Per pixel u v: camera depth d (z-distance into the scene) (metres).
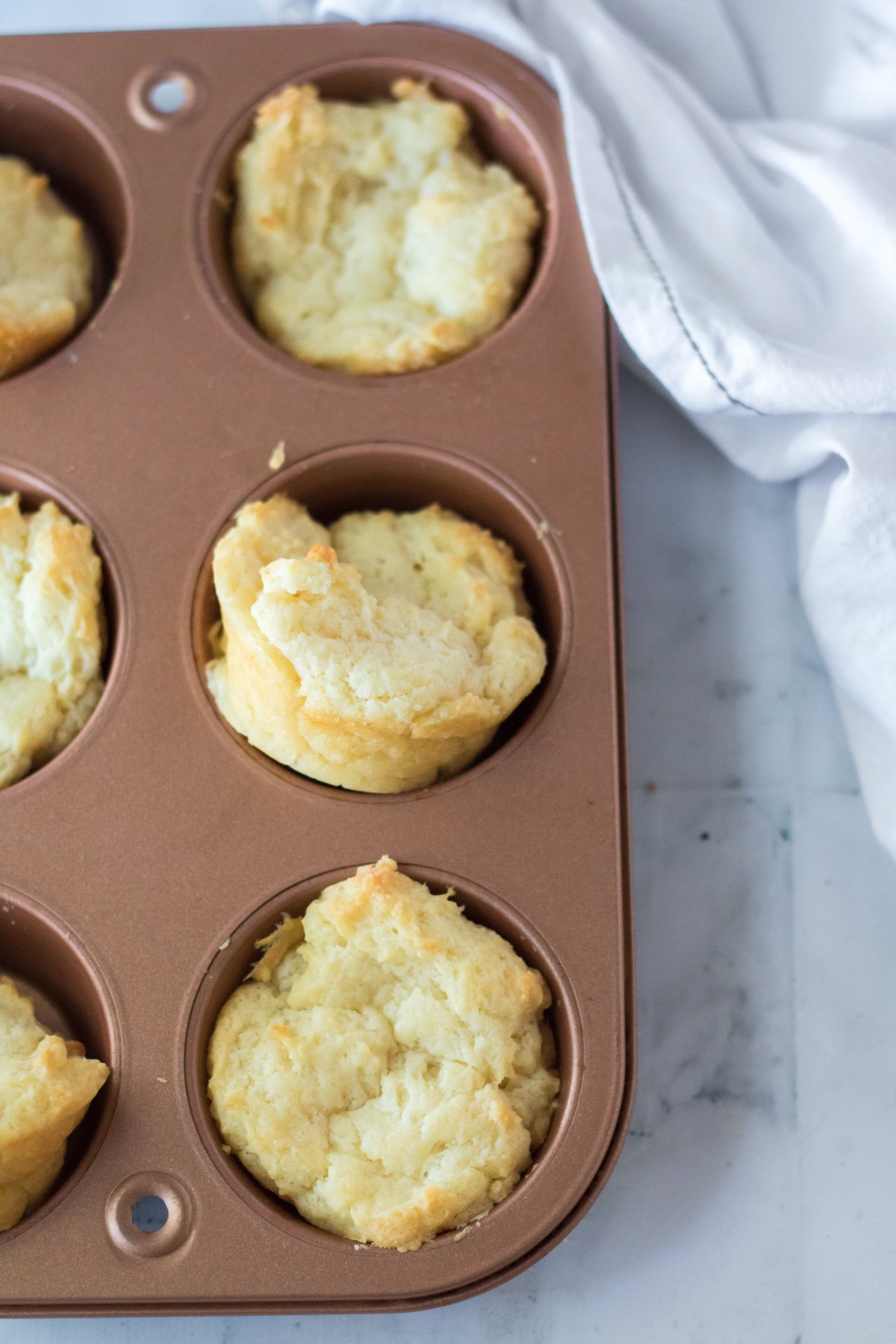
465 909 0.42
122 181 0.47
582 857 0.42
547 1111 0.41
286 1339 0.42
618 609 0.43
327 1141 0.40
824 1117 0.43
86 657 0.44
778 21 0.48
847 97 0.47
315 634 0.41
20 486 0.45
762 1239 0.42
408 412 0.45
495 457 0.44
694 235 0.46
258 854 0.42
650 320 0.45
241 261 0.47
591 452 0.44
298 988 0.41
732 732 0.46
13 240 0.47
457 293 0.46
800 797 0.45
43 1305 0.39
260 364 0.45
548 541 0.44
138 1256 0.39
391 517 0.45
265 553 0.43
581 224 0.46
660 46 0.48
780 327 0.45
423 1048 0.41
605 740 0.42
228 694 0.43
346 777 0.42
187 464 0.44
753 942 0.44
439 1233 0.40
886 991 0.44
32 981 0.44
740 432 0.46
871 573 0.44
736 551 0.47
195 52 0.48
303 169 0.47
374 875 0.41
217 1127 0.41
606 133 0.47
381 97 0.48
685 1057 0.44
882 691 0.44
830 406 0.44
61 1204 0.40
